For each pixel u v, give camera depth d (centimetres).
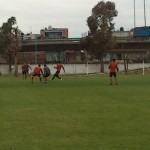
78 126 1509
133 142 1223
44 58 15400
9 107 2152
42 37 14950
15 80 5491
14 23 9106
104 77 6038
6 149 1152
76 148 1155
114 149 1136
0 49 9150
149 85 3850
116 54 13338
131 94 2858
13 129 1463
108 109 2003
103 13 9912
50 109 2041
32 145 1200
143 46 13125
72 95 2852
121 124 1536
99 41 9881
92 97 2673
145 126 1484
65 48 13425
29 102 2411
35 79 5762
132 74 7300
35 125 1543
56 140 1264
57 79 5528
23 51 13712
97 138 1287
